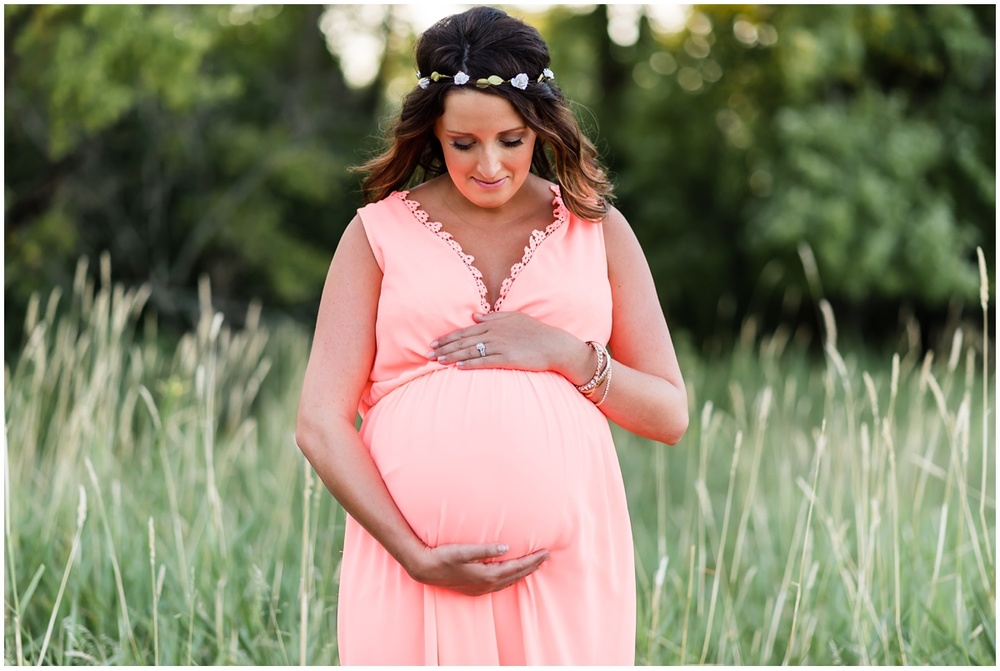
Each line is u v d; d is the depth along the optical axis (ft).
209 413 10.17
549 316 6.08
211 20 24.62
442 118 5.88
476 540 5.86
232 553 10.27
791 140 27.32
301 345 22.63
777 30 27.58
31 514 11.17
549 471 5.89
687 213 32.81
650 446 19.19
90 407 11.49
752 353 27.22
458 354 5.97
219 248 29.96
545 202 6.40
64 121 23.68
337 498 5.93
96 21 22.02
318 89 31.65
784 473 13.15
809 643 9.86
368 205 6.42
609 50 32.89
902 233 27.99
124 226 28.30
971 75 29.22
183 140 28.07
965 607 9.64
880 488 9.40
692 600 10.82
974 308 31.55
